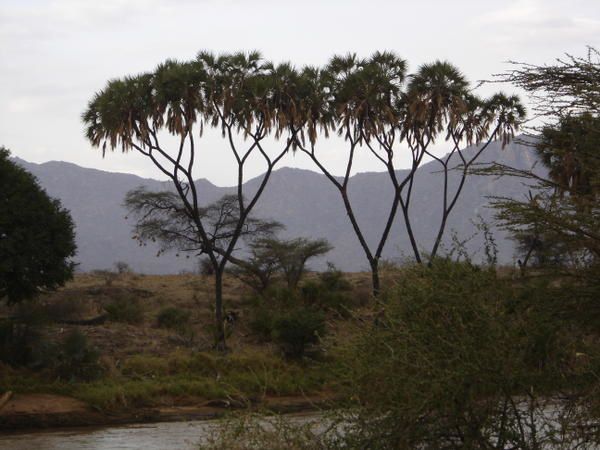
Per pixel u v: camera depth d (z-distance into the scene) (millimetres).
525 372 11414
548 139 11555
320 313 51344
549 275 11898
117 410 39500
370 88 61562
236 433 12656
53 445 31984
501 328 11609
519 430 11602
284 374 44344
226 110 58031
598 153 11227
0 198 42875
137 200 74688
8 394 38406
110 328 58031
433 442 11758
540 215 11609
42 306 53875
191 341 55969
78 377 43469
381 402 11914
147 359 48531
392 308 12227
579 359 11562
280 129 59062
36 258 43156
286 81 60625
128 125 57219
